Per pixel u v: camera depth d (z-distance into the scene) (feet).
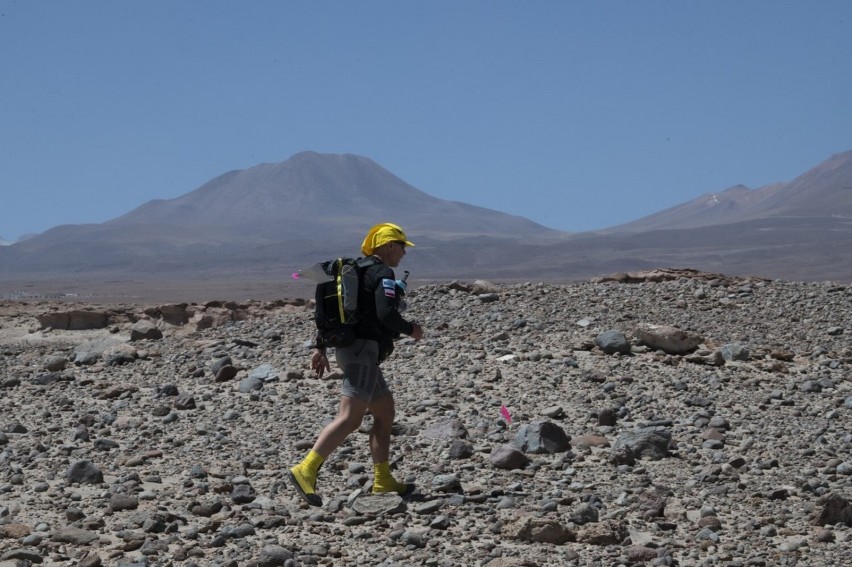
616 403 36.04
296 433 32.89
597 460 29.32
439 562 21.01
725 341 48.49
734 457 29.58
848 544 22.21
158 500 25.70
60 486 27.09
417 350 46.21
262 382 41.09
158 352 51.31
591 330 49.78
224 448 31.45
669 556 21.24
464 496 25.44
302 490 24.03
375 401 25.50
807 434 32.42
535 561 21.17
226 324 63.52
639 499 25.12
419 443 31.35
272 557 20.89
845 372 41.75
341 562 21.17
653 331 44.68
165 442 32.58
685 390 38.14
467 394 37.78
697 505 25.29
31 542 21.99
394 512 24.44
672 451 30.35
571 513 23.76
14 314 84.99
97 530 23.24
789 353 44.78
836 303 55.77
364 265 24.72
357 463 28.78
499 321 53.06
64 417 36.88
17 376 46.83
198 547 21.85
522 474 27.86
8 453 30.76
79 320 74.95
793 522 23.94
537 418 34.27
